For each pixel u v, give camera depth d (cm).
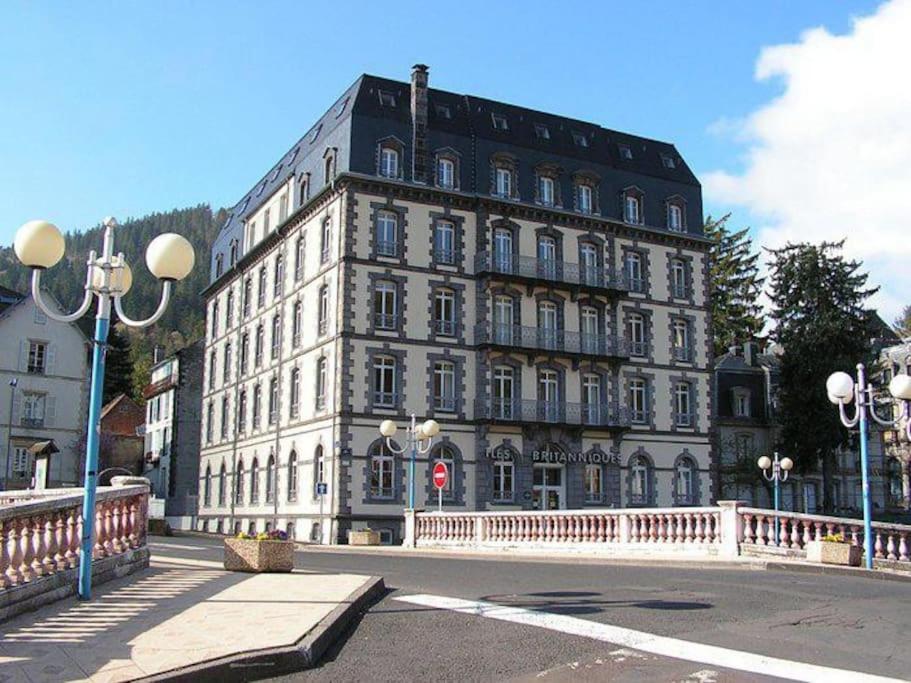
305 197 4394
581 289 4366
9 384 5672
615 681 761
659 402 4581
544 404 4181
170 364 6756
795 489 5816
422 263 4069
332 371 3919
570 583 1482
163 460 6650
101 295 1141
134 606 1052
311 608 1034
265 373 4744
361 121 4044
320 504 3891
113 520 1346
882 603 1237
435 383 4028
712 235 7700
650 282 4681
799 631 991
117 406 7706
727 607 1168
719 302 7519
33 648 815
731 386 5762
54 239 1113
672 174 4931
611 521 2345
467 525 2777
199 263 17050
